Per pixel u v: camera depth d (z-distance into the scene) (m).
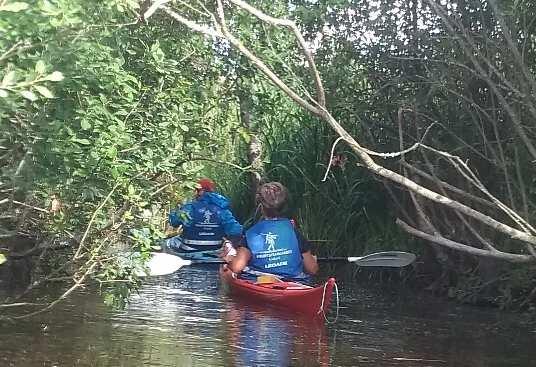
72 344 5.05
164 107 5.12
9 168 4.27
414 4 7.64
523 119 6.94
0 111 3.22
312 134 10.67
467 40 6.48
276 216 7.64
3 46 3.07
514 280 7.60
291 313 6.85
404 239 9.40
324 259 8.22
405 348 5.62
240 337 5.71
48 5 2.85
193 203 10.40
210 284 8.52
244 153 11.74
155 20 5.83
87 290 6.93
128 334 5.49
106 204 4.79
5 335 5.18
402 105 7.39
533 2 6.41
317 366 4.94
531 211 7.40
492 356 5.48
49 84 3.59
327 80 8.30
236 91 6.94
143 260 4.71
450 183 7.97
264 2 6.54
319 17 7.50
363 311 7.26
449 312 7.38
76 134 4.20
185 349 5.16
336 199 10.45
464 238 8.18
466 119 7.62
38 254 5.86
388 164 8.56
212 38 6.39
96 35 4.09
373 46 8.10
